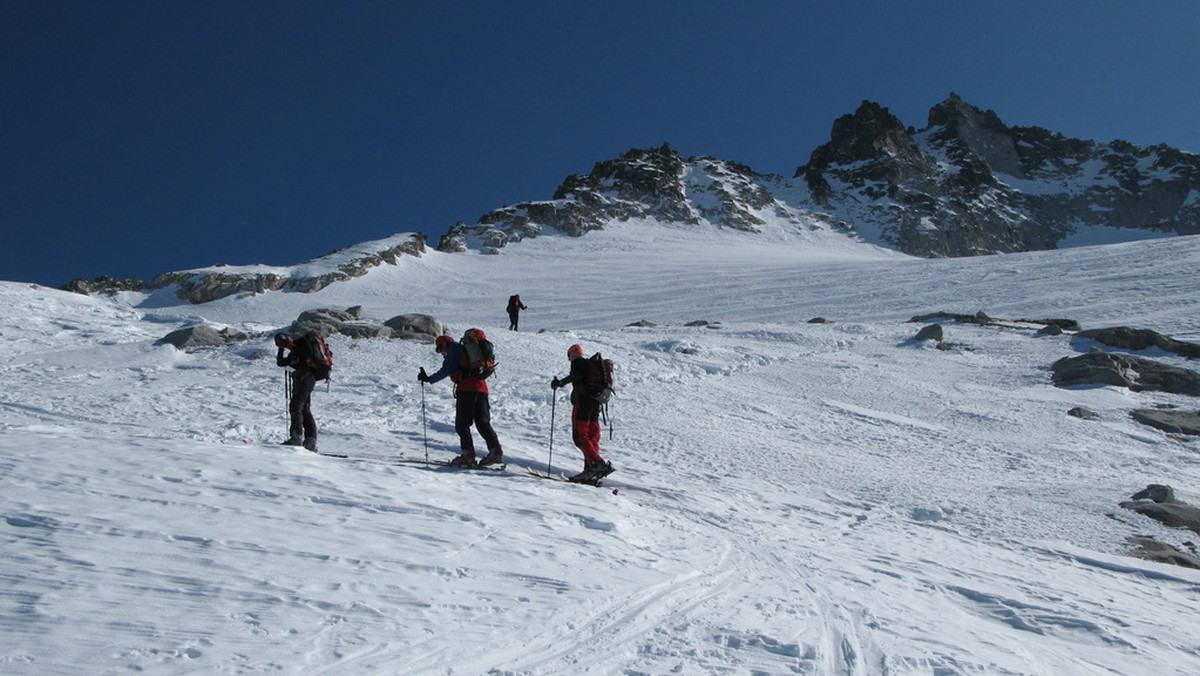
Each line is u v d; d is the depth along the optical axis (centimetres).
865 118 16388
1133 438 1505
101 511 511
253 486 607
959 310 3734
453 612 432
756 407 1585
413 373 1598
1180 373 1964
